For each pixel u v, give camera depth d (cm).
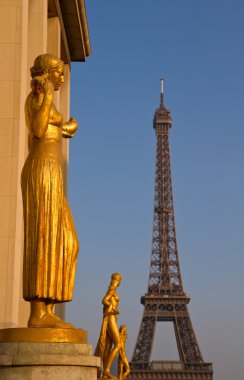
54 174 2127
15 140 4097
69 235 2158
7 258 3831
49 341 1961
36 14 5200
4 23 4344
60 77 2266
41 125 2122
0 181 3994
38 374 1878
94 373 2025
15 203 3947
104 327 4388
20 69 4259
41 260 2091
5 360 1883
